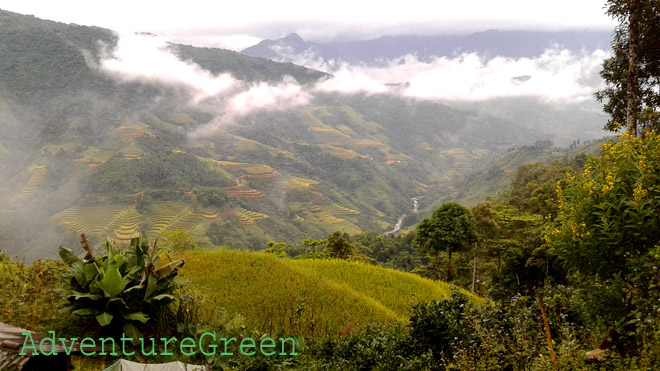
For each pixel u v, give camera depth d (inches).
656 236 230.4
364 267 835.4
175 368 271.7
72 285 352.2
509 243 1231.5
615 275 238.4
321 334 430.9
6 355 232.8
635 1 562.6
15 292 394.3
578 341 253.4
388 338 335.9
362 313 509.0
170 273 381.7
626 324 222.5
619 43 655.8
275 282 568.4
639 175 246.7
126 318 346.9
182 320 392.5
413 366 280.1
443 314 307.0
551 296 313.9
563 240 266.8
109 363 314.5
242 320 417.7
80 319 365.7
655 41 603.2
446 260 1461.6
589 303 252.8
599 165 272.4
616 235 238.4
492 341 251.0
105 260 378.6
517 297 314.2
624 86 666.2
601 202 249.3
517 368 232.1
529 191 2181.3
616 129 338.0
